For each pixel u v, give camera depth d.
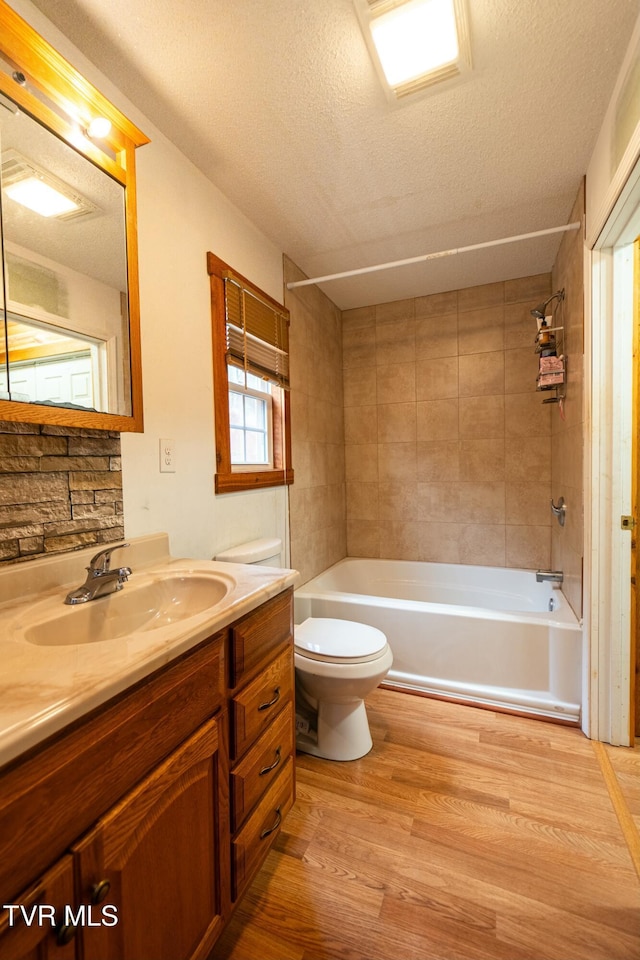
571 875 1.06
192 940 0.76
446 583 2.74
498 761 1.50
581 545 1.75
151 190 1.33
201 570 1.19
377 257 2.28
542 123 1.36
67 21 1.01
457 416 2.76
